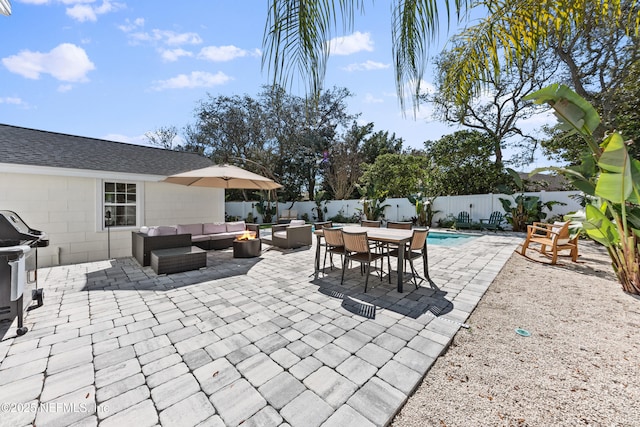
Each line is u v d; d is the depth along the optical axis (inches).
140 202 286.4
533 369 86.4
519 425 64.8
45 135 278.5
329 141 839.1
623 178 133.0
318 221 742.5
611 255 168.4
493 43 80.0
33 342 102.0
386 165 652.1
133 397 73.8
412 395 75.3
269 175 712.4
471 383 79.9
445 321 119.3
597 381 80.2
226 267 219.5
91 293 156.6
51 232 232.5
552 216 424.8
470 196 499.2
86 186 251.1
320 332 109.5
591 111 126.0
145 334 108.3
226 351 95.8
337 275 196.2
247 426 64.3
